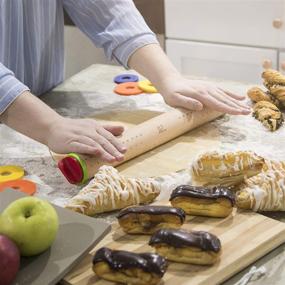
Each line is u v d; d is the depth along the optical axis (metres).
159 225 0.85
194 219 0.89
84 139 1.09
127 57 1.43
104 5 1.46
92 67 1.70
